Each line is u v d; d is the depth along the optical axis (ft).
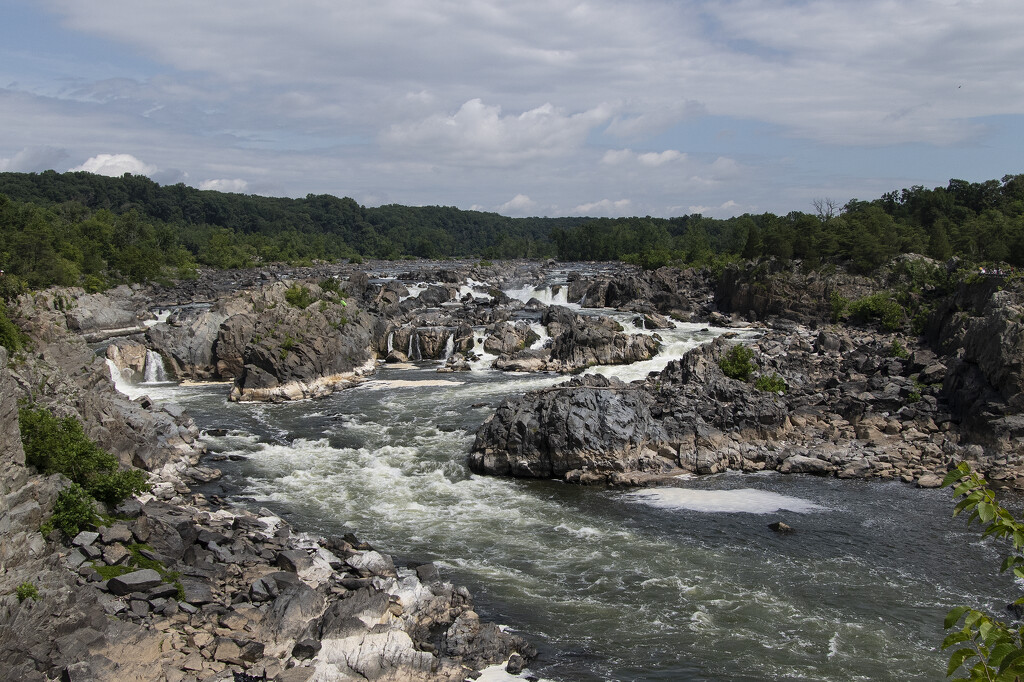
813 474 201.05
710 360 264.11
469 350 370.53
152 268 590.14
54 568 108.47
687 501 181.06
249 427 245.04
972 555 151.94
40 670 96.32
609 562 148.36
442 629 122.83
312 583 129.80
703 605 131.95
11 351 158.40
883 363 289.53
